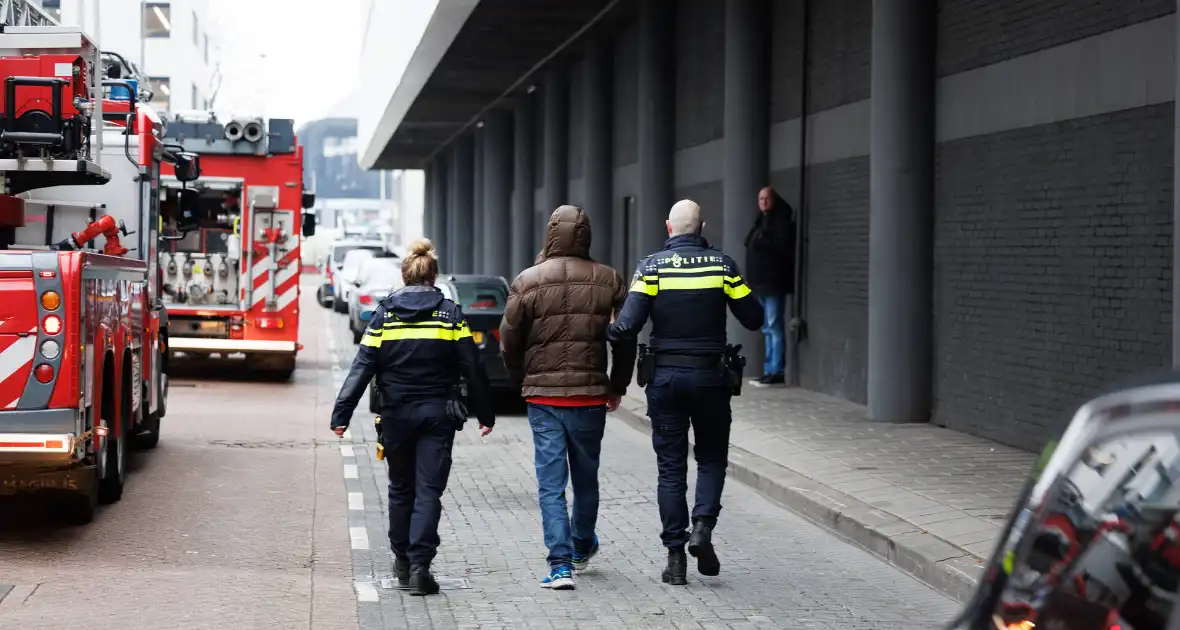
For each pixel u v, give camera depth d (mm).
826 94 17375
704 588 7887
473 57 30625
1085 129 11477
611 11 25094
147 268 12312
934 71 14203
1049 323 12070
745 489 11500
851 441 13125
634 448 14258
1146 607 2381
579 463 7992
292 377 22406
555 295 7809
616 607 7402
